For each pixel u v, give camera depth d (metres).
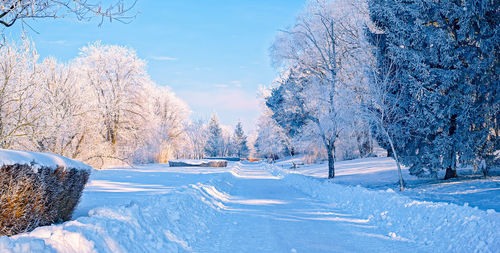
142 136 44.69
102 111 38.03
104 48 43.72
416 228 8.55
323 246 7.46
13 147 14.02
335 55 28.88
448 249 7.00
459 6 17.09
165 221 8.19
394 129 18.48
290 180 27.61
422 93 17.36
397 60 18.52
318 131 28.38
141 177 23.55
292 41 30.78
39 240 4.02
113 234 5.66
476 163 17.23
